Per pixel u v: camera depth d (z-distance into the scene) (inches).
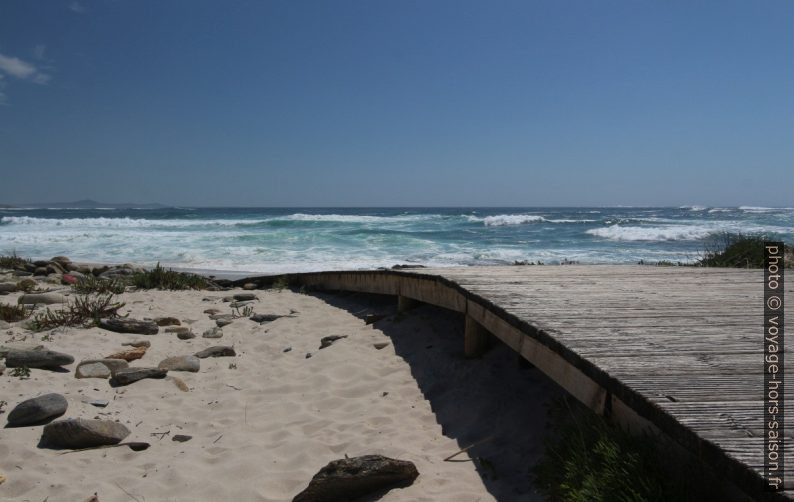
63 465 149.4
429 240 1114.1
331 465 131.0
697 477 91.1
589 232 1310.3
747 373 109.5
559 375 135.9
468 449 148.6
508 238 1187.9
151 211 3794.3
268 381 219.9
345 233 1231.5
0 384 194.4
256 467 147.4
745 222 1840.6
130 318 304.7
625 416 107.2
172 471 146.7
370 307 353.4
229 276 642.2
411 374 215.9
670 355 122.3
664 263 451.5
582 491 100.7
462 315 273.7
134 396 199.3
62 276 459.5
